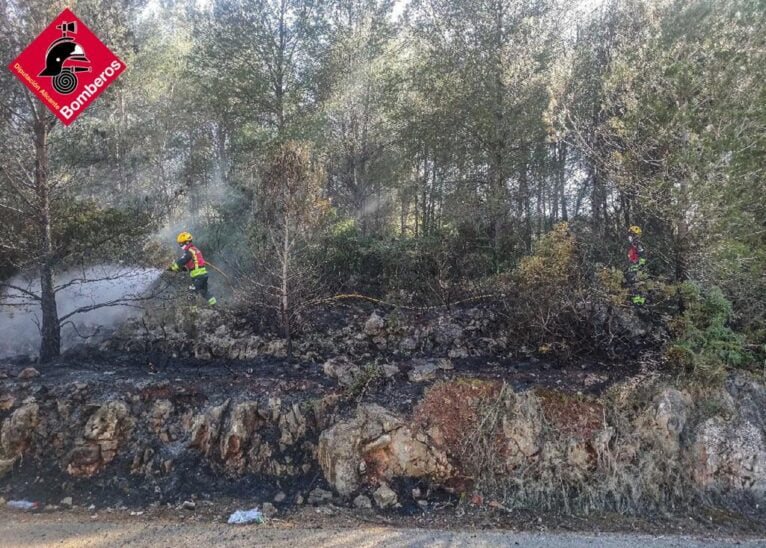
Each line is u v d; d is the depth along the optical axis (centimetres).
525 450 854
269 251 1062
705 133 903
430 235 1412
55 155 972
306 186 1014
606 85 1065
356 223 1534
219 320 1121
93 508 742
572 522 774
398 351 1081
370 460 835
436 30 1480
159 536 671
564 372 966
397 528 729
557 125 1313
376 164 1714
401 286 1269
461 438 869
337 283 1255
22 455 799
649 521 784
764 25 913
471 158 1478
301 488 805
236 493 786
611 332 1016
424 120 1462
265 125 1709
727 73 902
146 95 1928
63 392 865
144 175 1616
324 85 1694
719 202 905
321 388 922
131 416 849
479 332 1108
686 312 960
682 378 922
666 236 1053
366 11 1689
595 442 856
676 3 1058
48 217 948
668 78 949
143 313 1142
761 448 870
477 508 795
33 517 709
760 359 963
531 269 1034
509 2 1385
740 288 983
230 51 1566
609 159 1083
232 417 852
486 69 1355
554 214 1730
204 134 2147
